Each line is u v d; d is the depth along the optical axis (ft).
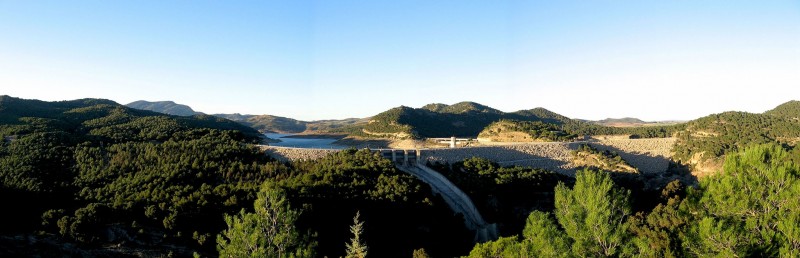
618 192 131.64
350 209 281.13
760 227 110.11
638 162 610.65
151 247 218.38
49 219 217.77
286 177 334.44
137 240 220.23
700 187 131.44
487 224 334.85
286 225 135.13
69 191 276.62
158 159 329.72
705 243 107.76
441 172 414.21
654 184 470.39
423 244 282.36
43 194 262.67
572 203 133.59
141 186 281.33
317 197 276.00
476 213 345.51
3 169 288.92
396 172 362.74
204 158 337.93
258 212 135.54
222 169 326.24
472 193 362.94
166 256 213.05
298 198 266.16
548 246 121.19
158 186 279.08
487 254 165.68
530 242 136.56
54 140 356.79
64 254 197.47
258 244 128.98
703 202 124.98
